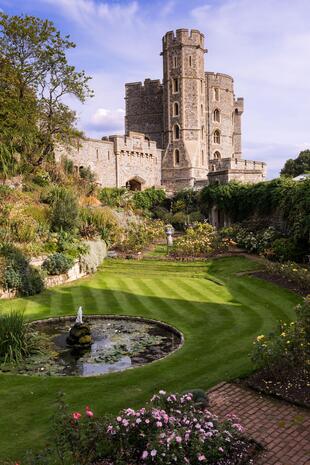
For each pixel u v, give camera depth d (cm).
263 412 609
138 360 862
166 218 3694
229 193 2800
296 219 1886
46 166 2892
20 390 707
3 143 2427
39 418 609
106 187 3947
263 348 701
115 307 1264
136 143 4566
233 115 6047
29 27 2631
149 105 5344
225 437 464
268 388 673
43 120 2897
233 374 738
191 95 4900
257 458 498
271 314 1128
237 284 1529
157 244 2652
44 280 1534
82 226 2122
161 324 1083
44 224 1861
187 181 4816
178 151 4919
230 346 889
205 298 1343
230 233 2428
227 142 5628
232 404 633
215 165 4441
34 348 903
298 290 1349
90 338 960
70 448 437
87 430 451
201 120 5019
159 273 1839
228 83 5616
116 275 1816
